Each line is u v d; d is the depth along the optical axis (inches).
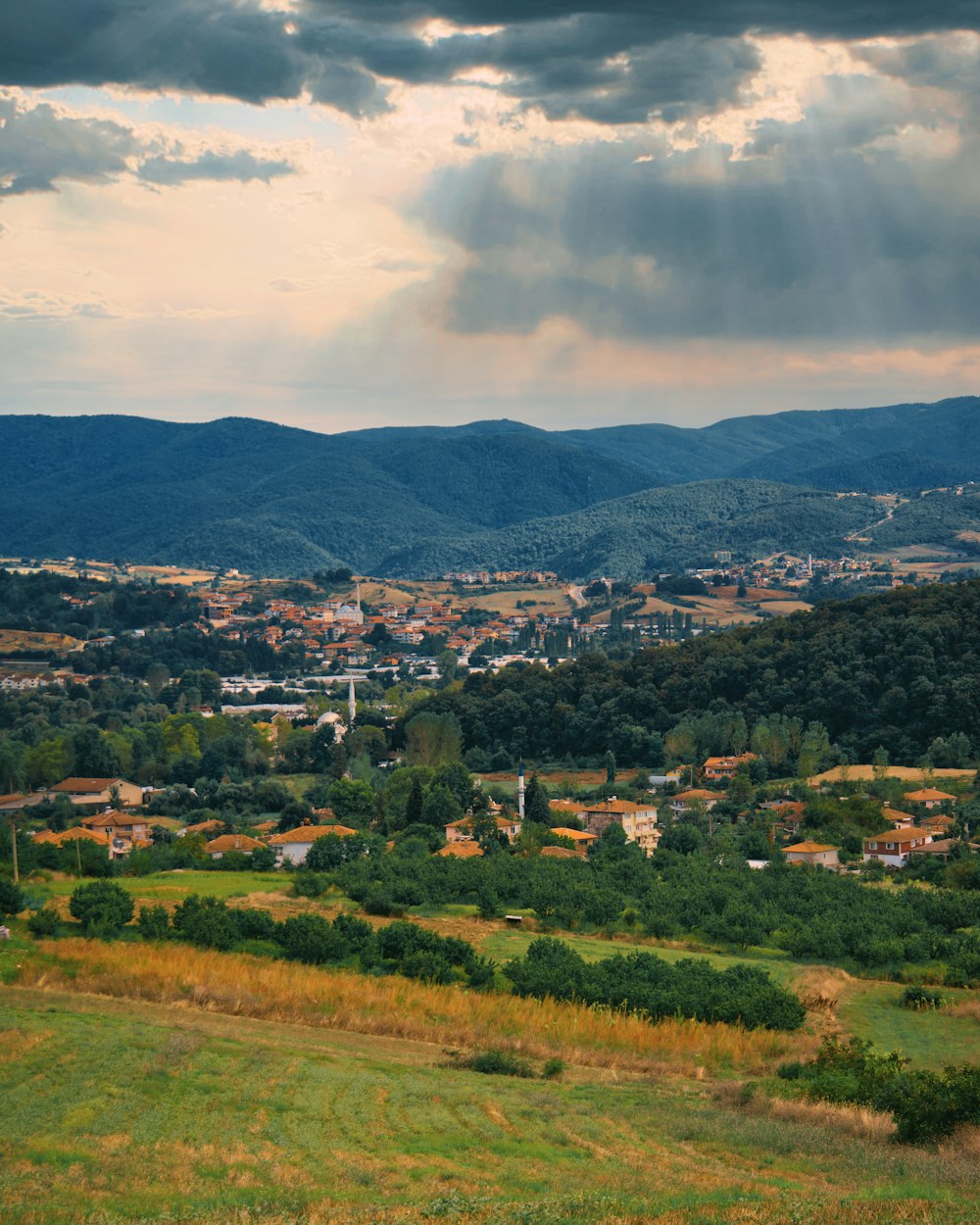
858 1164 1857.8
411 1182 1648.6
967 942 3882.9
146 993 2657.5
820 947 3858.3
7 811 7377.0
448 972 3134.8
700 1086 2380.7
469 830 5974.4
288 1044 2331.4
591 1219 1460.4
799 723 7736.2
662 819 6678.2
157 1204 1486.2
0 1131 1708.9
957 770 7160.4
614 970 3211.1
